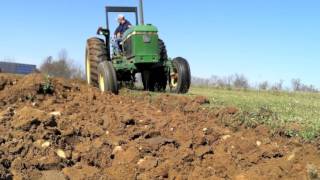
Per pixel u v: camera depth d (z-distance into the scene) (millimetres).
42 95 8336
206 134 6172
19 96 8102
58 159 5371
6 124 6363
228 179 5055
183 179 5074
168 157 5535
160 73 11562
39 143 5703
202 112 7590
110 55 11742
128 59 10961
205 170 5164
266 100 10703
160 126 6543
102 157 5629
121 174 5195
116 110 7543
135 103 8344
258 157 5391
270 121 6855
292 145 5812
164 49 11195
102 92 9188
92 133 6301
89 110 7535
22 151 5523
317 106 9703
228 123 6805
